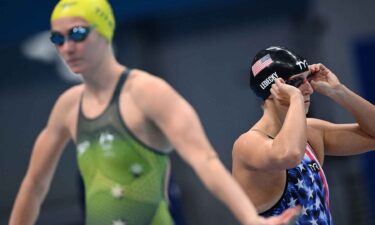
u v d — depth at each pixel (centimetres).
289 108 1298
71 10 1062
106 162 1077
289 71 1363
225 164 3169
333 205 3039
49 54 3303
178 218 1170
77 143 1126
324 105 3089
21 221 1246
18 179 3259
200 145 1013
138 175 1073
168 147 1105
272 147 1276
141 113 1063
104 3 1105
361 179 3042
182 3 3219
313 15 3228
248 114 3181
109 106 1080
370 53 3206
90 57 1064
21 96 3331
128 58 3256
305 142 1262
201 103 3238
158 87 1061
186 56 3269
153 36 3278
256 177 1351
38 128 3303
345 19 3247
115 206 1077
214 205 3031
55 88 3306
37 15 3272
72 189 3083
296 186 1348
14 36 3291
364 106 1501
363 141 1512
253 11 3231
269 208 1352
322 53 3206
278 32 3212
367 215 3000
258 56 1412
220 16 3250
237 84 3212
